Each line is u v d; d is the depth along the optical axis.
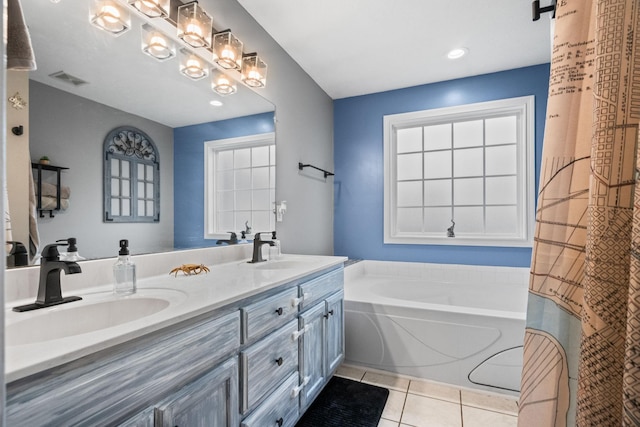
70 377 0.61
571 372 0.55
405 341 2.16
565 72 0.58
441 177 3.17
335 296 1.96
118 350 0.70
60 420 0.60
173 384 0.84
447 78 2.94
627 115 0.46
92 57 1.19
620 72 0.47
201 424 0.92
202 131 1.69
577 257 0.55
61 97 1.09
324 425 1.65
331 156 3.39
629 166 0.46
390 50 2.46
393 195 3.24
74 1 1.13
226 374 1.03
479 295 2.70
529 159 2.70
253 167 2.10
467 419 1.71
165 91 1.49
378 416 1.72
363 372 2.24
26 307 0.89
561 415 0.55
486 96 2.84
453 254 2.98
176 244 1.55
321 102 3.15
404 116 3.15
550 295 0.58
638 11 0.46
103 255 1.23
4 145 0.35
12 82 0.96
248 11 2.02
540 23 2.13
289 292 1.45
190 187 1.63
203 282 1.28
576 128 0.56
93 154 1.20
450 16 2.06
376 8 1.98
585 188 0.55
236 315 1.09
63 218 1.10
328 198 3.33
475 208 3.13
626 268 0.46
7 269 0.95
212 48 1.72
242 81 1.97
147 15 1.38
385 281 2.98
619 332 0.46
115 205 1.28
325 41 2.35
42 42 1.04
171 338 0.84
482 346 1.97
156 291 1.13
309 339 1.61
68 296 1.04
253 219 2.10
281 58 2.42
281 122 2.42
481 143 3.04
